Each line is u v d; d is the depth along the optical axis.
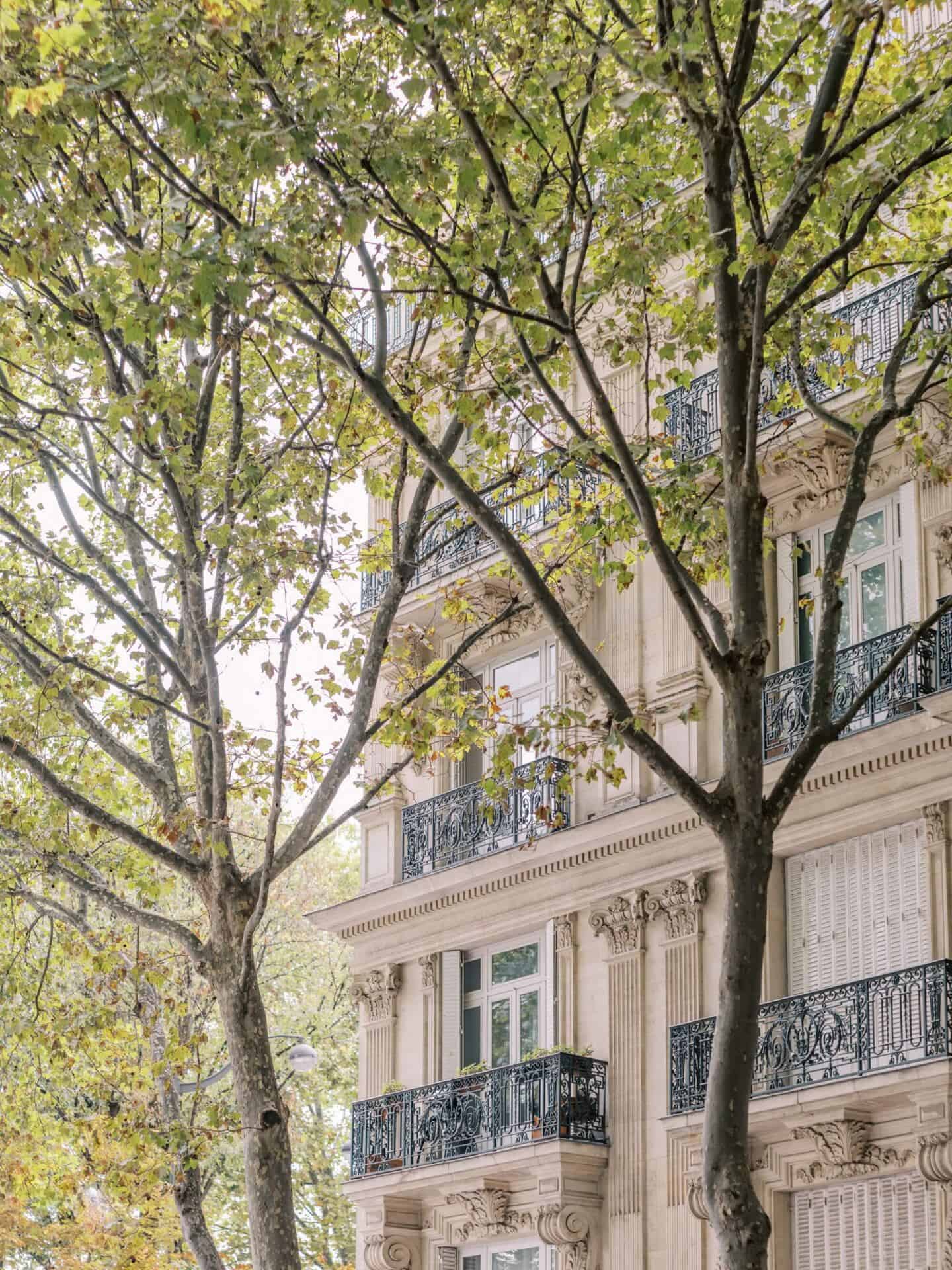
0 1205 29.05
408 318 28.16
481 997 27.53
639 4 15.28
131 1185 21.94
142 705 18.44
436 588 28.16
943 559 22.59
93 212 15.52
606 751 16.45
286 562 17.75
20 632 20.14
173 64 14.02
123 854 23.38
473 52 14.76
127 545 21.03
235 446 18.11
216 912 17.98
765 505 13.87
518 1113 25.36
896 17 18.28
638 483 13.62
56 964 26.64
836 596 14.41
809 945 23.36
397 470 19.17
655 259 15.95
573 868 26.03
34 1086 24.45
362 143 14.49
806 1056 22.30
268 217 16.92
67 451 19.39
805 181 14.41
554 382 27.59
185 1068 22.48
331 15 15.16
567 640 14.01
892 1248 21.33
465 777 29.03
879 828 22.80
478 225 15.02
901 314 23.25
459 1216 26.27
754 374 13.88
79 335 18.19
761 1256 12.63
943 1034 20.77
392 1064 28.31
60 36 13.26
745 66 14.09
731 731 13.58
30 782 21.59
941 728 21.70
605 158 15.02
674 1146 23.86
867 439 14.95
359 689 17.94
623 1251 24.19
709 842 24.42
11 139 14.82
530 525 27.06
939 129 14.15
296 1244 17.16
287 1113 17.86
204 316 14.68
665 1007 24.52
